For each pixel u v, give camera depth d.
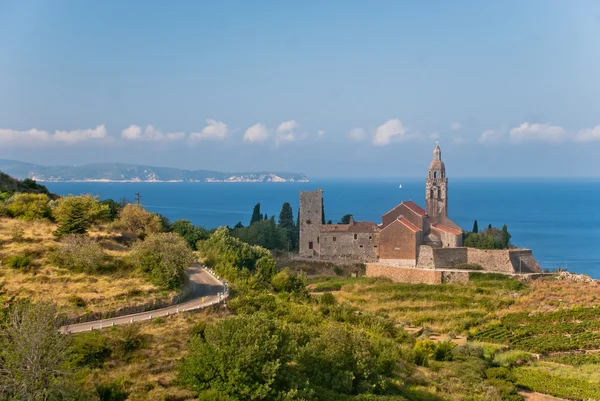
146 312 51.41
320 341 50.78
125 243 75.44
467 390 55.16
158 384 39.00
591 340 73.62
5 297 48.09
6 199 80.56
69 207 71.38
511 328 80.06
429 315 86.06
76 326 45.69
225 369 38.78
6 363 33.03
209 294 61.75
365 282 107.81
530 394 57.97
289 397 38.81
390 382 52.56
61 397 33.59
